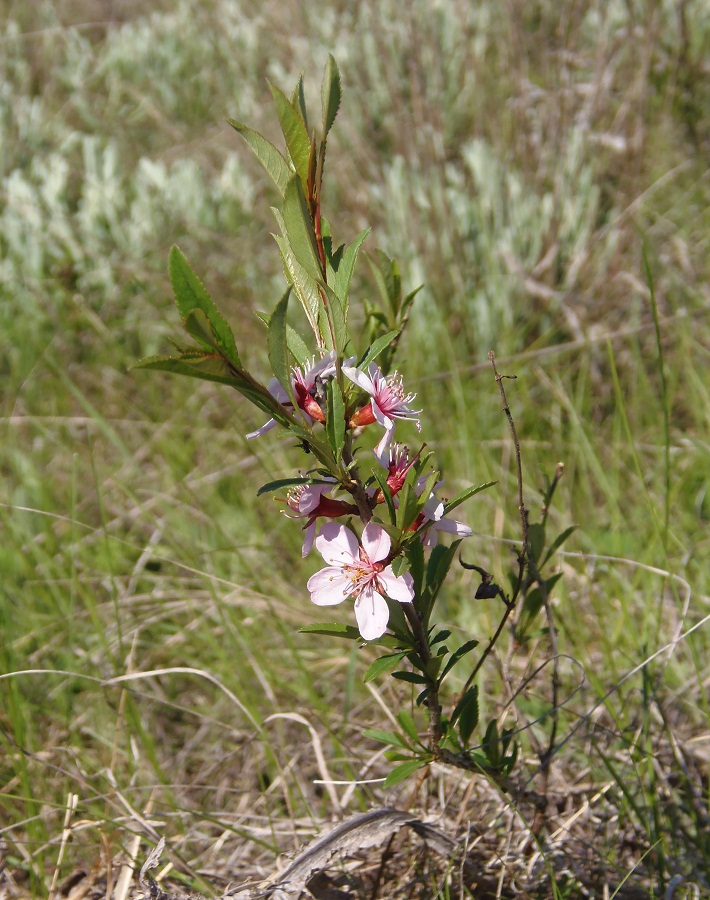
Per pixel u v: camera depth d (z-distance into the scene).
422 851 0.32
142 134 0.95
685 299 0.64
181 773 0.40
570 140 0.74
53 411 0.64
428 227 0.69
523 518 0.28
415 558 0.24
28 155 0.87
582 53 0.80
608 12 0.82
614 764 0.36
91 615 0.43
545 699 0.37
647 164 0.75
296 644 0.45
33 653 0.46
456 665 0.41
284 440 0.57
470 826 0.31
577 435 0.50
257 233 0.76
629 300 0.65
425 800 0.34
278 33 0.94
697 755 0.36
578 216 0.69
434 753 0.27
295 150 0.21
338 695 0.43
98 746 0.42
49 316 0.70
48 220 0.75
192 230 0.74
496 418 0.57
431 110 0.74
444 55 0.87
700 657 0.40
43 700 0.43
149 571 0.51
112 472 0.57
